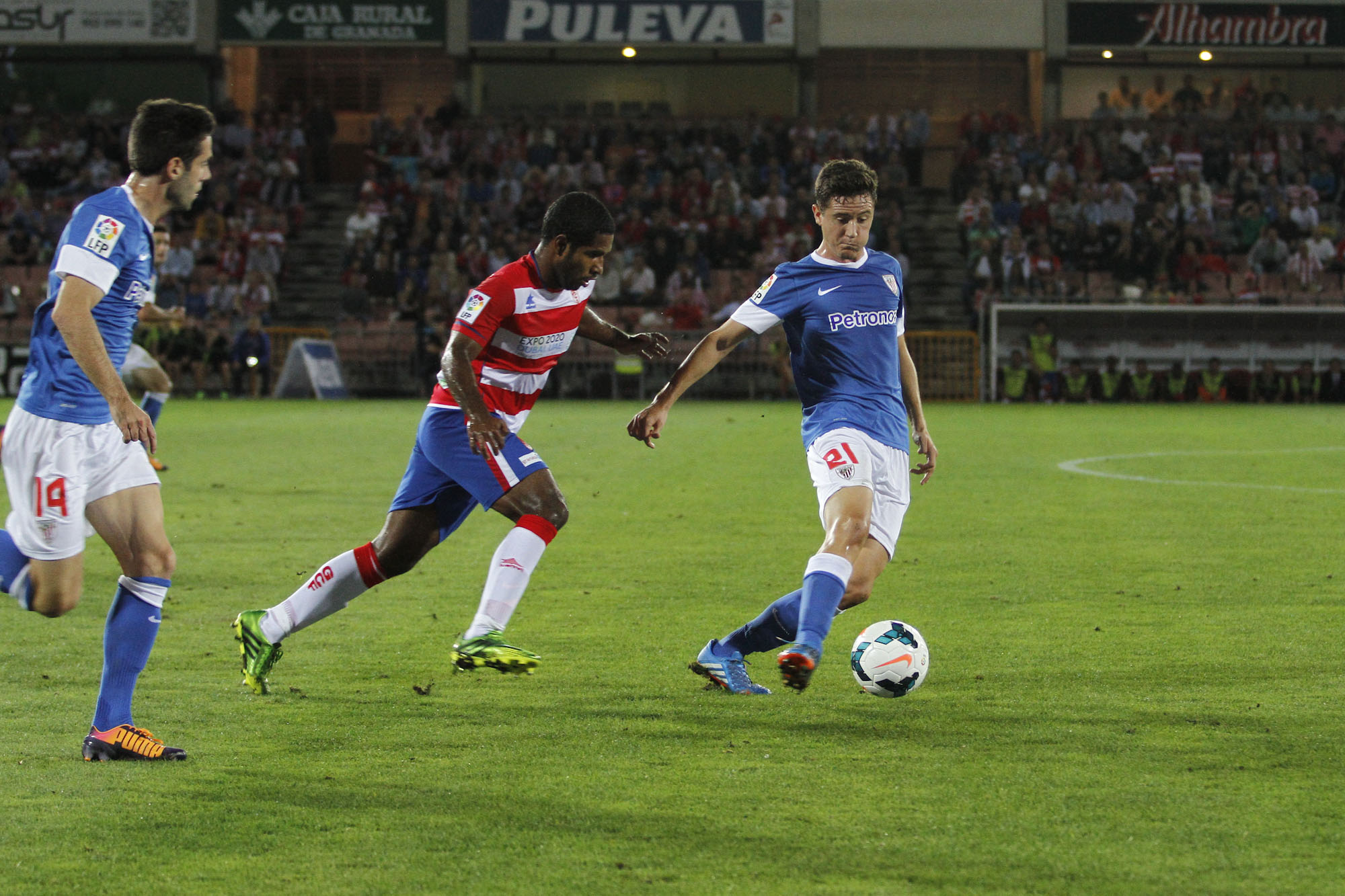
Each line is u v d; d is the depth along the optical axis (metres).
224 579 19.62
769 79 96.06
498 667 11.42
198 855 8.80
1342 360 75.62
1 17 87.56
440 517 13.30
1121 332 77.81
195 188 11.77
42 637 15.62
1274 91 92.19
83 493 11.38
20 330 74.12
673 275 78.31
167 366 73.88
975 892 8.15
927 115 91.81
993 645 15.29
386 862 8.66
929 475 14.29
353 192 89.12
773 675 14.12
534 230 83.50
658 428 13.27
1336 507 28.05
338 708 12.60
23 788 10.19
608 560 21.53
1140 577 19.89
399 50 98.06
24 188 83.31
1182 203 83.62
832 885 8.25
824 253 13.38
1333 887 8.20
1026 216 83.44
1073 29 89.06
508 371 12.91
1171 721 11.99
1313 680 13.56
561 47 89.69
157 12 88.19
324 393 72.69
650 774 10.52
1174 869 8.48
